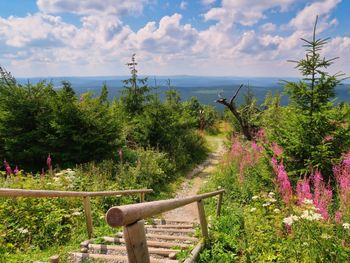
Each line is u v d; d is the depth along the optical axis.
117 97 19.36
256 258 5.15
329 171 7.80
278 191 7.57
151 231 7.34
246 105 22.56
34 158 13.18
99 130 13.16
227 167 12.99
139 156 14.09
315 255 4.54
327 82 7.82
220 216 7.69
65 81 15.01
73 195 5.98
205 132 30.70
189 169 17.27
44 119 12.82
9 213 6.81
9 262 5.00
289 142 8.45
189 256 5.02
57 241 6.32
